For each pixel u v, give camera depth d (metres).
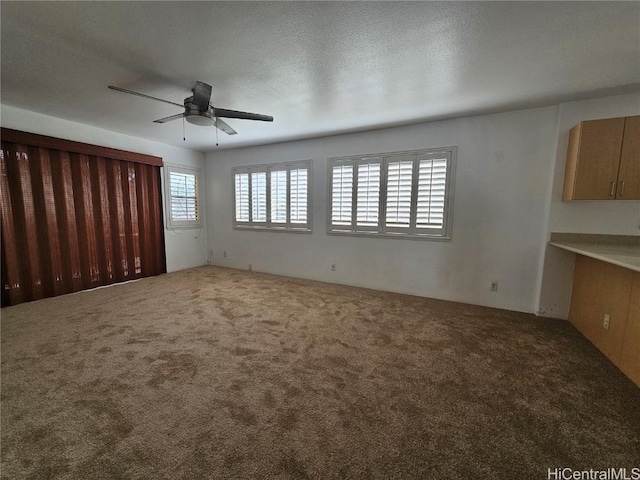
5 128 3.06
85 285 3.92
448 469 1.26
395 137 3.77
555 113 2.94
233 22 1.68
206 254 5.86
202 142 4.76
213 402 1.68
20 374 1.92
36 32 1.77
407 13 1.59
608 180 2.48
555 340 2.53
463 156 3.39
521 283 3.24
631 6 1.50
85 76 2.38
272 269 5.06
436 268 3.67
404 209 3.79
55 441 1.38
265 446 1.37
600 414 1.61
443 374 1.99
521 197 3.16
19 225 3.28
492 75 2.31
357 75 2.33
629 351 1.99
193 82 2.48
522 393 1.79
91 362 2.08
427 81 2.42
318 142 4.36
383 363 2.13
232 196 5.38
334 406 1.66
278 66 2.19
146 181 4.64
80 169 3.78
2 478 1.19
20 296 3.32
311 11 1.58
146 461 1.28
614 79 2.35
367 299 3.64
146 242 4.69
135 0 1.49
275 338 2.53
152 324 2.79
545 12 1.57
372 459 1.31
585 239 2.88
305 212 4.59
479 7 1.53
